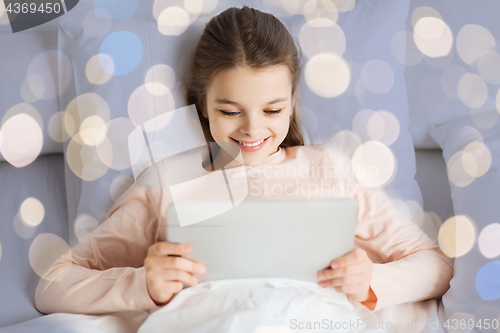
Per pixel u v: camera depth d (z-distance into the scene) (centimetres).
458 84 130
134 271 92
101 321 84
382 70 125
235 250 80
